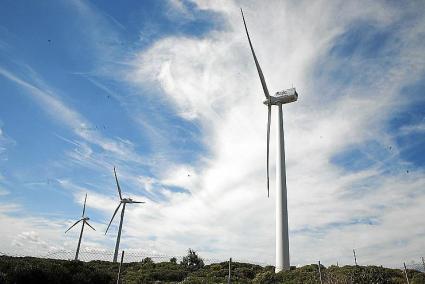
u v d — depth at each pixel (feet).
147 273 132.46
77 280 83.10
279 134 170.09
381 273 96.48
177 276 133.80
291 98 169.17
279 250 150.51
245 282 116.06
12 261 80.18
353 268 102.17
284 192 160.97
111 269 151.12
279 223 155.22
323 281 89.04
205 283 110.83
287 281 107.76
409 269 106.93
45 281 75.10
